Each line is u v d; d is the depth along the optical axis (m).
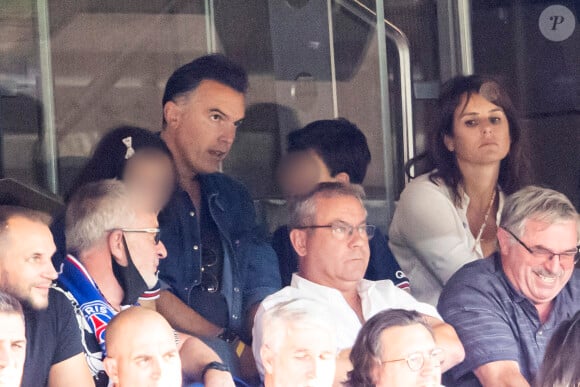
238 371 10.62
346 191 10.91
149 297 10.46
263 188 13.27
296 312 9.94
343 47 14.22
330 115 14.16
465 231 12.38
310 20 14.17
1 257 9.18
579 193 14.69
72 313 9.44
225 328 10.96
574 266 11.37
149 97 13.74
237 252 11.19
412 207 12.32
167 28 13.88
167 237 10.77
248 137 13.62
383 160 13.83
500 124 12.71
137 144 10.20
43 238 9.29
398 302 10.99
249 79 13.98
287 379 9.89
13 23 13.09
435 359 10.10
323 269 10.80
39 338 9.18
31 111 13.02
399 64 14.86
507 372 10.88
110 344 9.48
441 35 15.30
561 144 14.86
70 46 13.36
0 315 8.91
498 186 12.67
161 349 9.52
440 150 12.77
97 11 13.52
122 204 9.82
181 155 11.53
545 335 11.12
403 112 14.73
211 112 11.68
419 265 12.31
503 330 11.01
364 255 10.88
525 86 15.14
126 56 13.65
